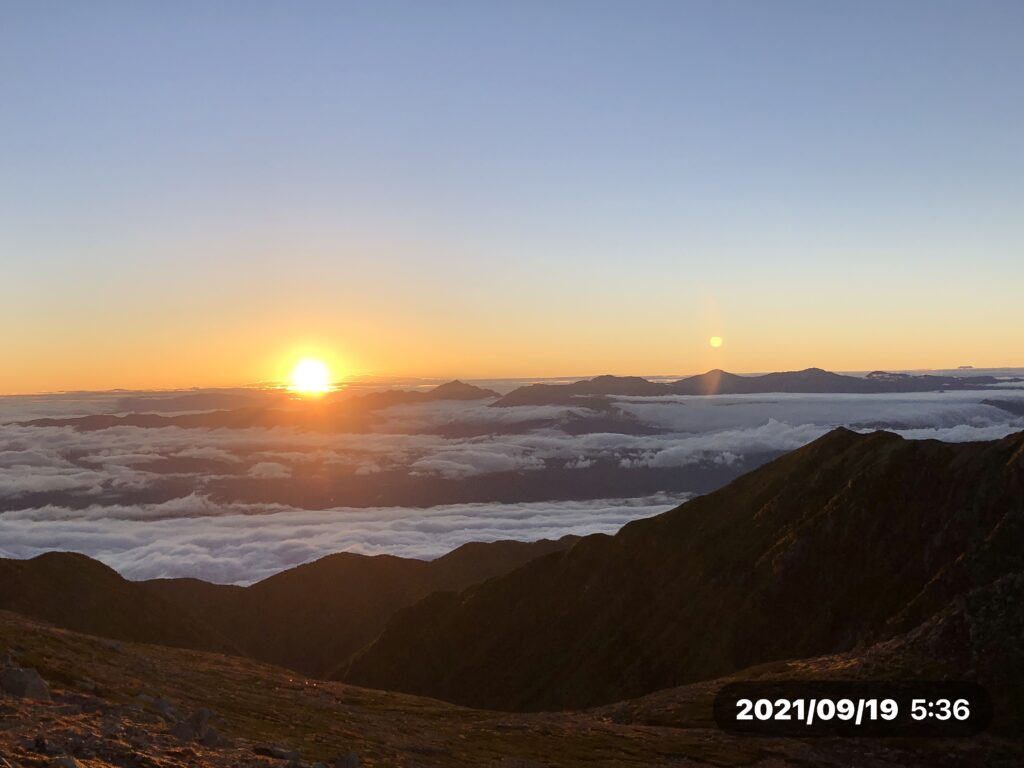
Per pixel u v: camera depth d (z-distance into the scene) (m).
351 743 44.22
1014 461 160.12
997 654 76.12
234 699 52.38
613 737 66.94
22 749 21.41
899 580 158.62
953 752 63.88
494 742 58.75
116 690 41.69
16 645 47.31
